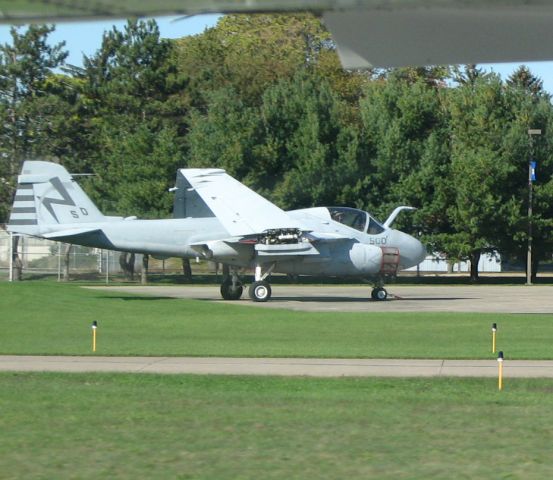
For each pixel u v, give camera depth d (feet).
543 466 98.43
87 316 342.03
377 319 330.54
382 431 120.57
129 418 131.44
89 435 118.83
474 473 95.04
